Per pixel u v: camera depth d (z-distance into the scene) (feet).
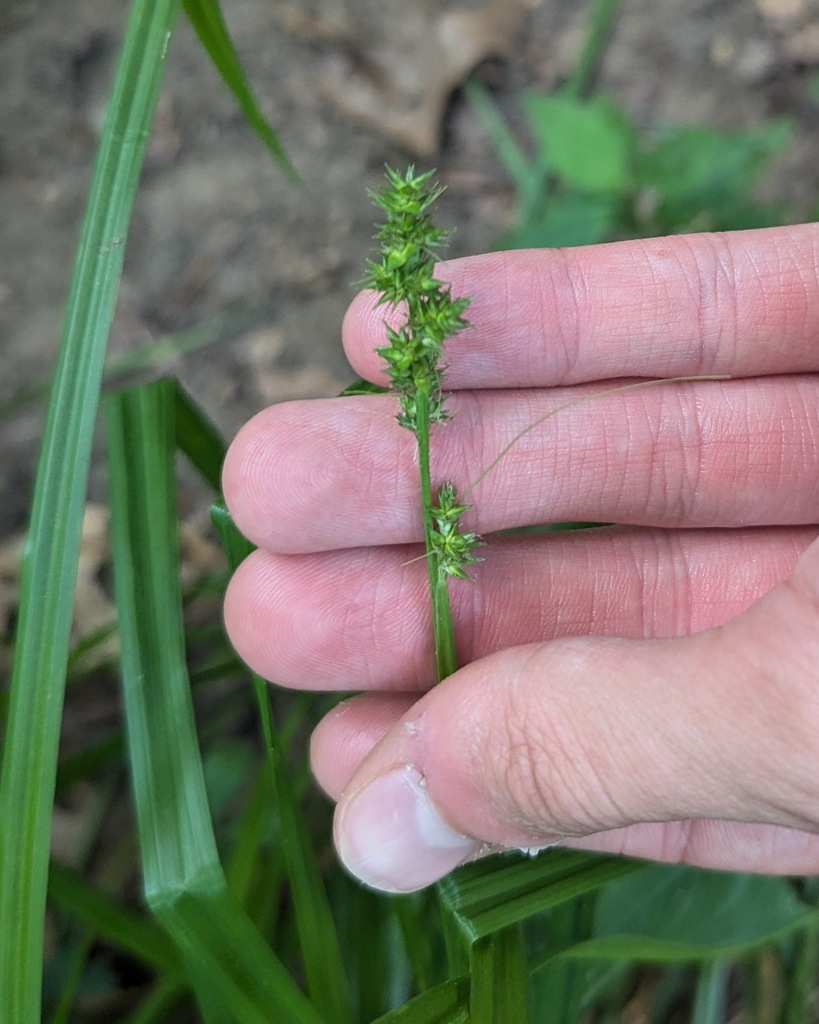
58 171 0.92
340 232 0.91
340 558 0.57
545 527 0.69
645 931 0.61
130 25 0.51
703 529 0.59
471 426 0.57
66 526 0.51
